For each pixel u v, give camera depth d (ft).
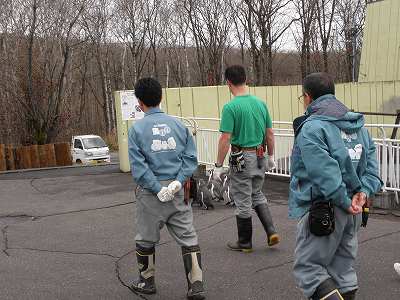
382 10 53.16
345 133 11.50
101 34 136.67
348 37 101.35
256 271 17.26
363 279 16.24
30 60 77.20
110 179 37.06
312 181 11.14
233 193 19.20
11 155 56.34
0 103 82.28
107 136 135.95
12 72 80.43
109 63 158.92
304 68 101.71
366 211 12.00
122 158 40.04
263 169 18.98
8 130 81.66
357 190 11.48
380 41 53.21
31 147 57.36
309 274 11.55
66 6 81.92
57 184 35.86
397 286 15.62
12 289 16.17
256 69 97.76
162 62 157.38
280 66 136.77
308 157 11.04
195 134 33.91
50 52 81.41
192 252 14.73
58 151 58.70
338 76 111.04
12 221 25.48
